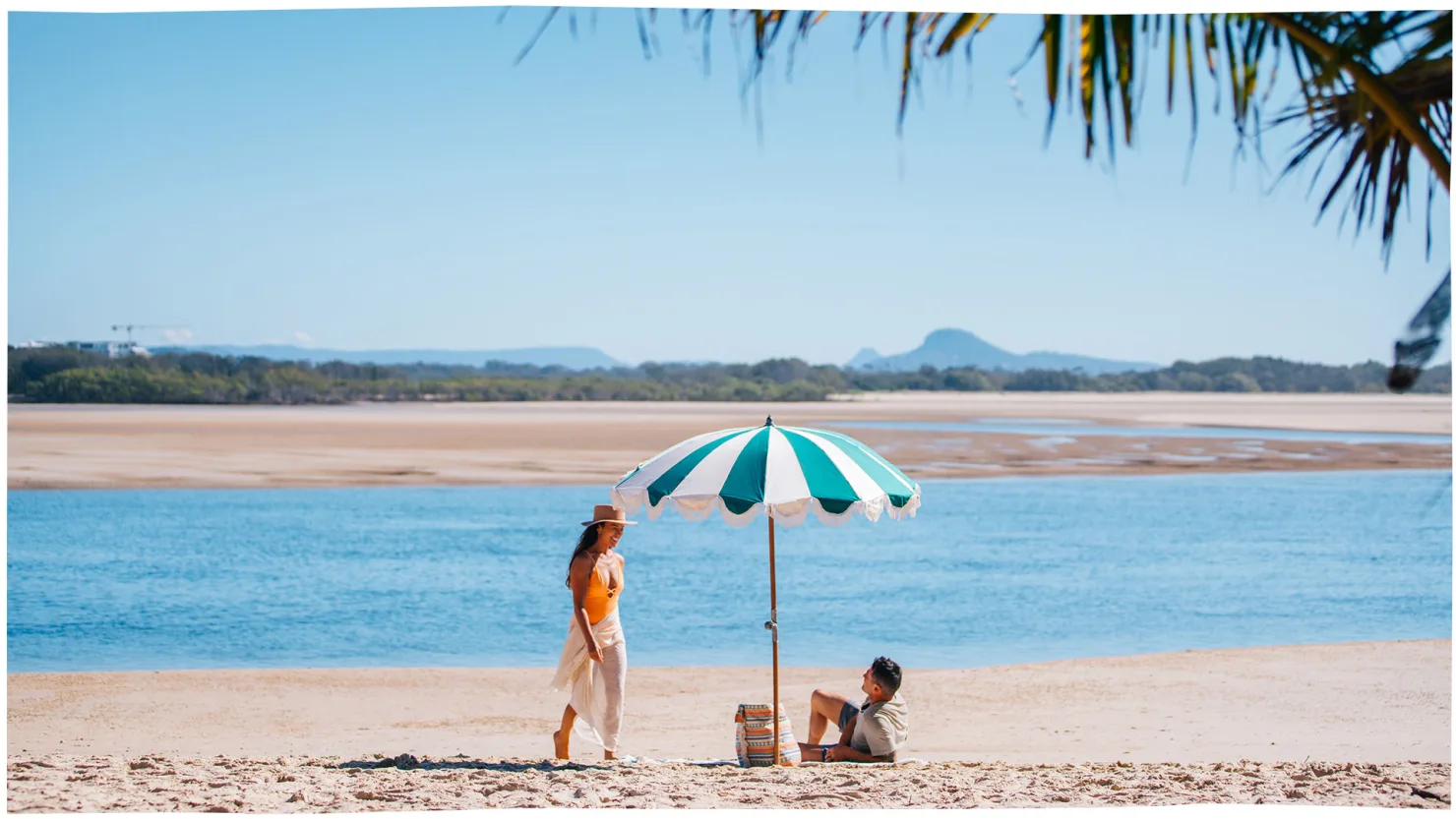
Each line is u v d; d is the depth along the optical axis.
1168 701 8.80
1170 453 42.69
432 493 28.12
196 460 36.59
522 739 7.82
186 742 7.59
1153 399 150.75
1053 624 12.98
